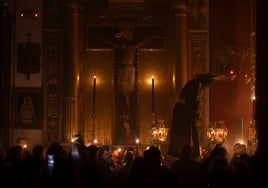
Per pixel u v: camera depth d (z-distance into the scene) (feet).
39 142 93.20
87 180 37.29
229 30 93.76
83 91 94.84
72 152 39.34
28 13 94.38
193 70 94.17
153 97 90.63
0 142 86.17
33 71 93.61
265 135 41.70
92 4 95.61
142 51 95.66
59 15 94.68
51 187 32.96
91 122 94.53
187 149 42.88
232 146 91.45
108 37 95.40
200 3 94.38
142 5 94.43
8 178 36.70
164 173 35.96
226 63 93.25
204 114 93.30
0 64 87.20
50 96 94.02
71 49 91.81
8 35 91.25
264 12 41.78
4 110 89.56
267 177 34.63
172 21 93.30
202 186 40.42
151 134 85.46
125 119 93.61
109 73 95.55
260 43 41.98
